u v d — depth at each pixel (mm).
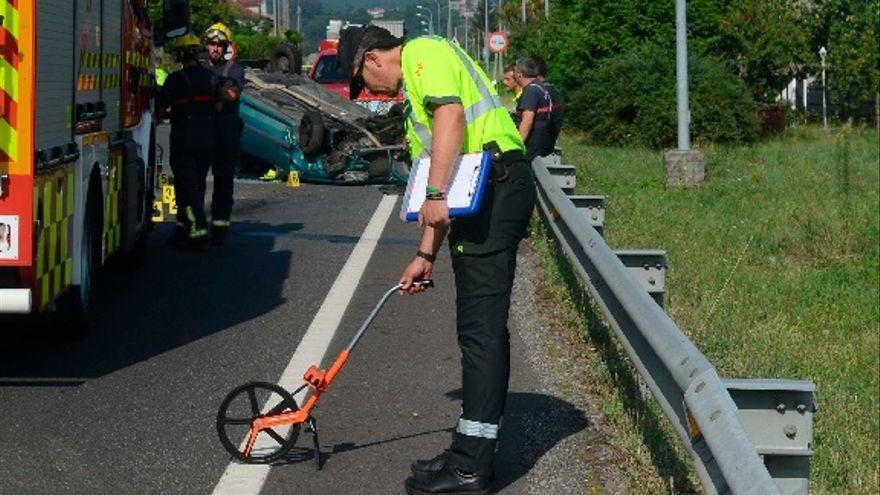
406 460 7363
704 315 11820
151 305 11984
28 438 7785
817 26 40969
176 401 8641
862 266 16375
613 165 27297
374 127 23047
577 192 22234
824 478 7719
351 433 7891
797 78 41438
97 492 6824
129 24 12719
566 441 7652
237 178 24422
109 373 9406
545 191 15156
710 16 36250
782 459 5180
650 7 35125
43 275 8930
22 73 8453
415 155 6789
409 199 6707
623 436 7574
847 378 10680
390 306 12008
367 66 6961
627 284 7906
